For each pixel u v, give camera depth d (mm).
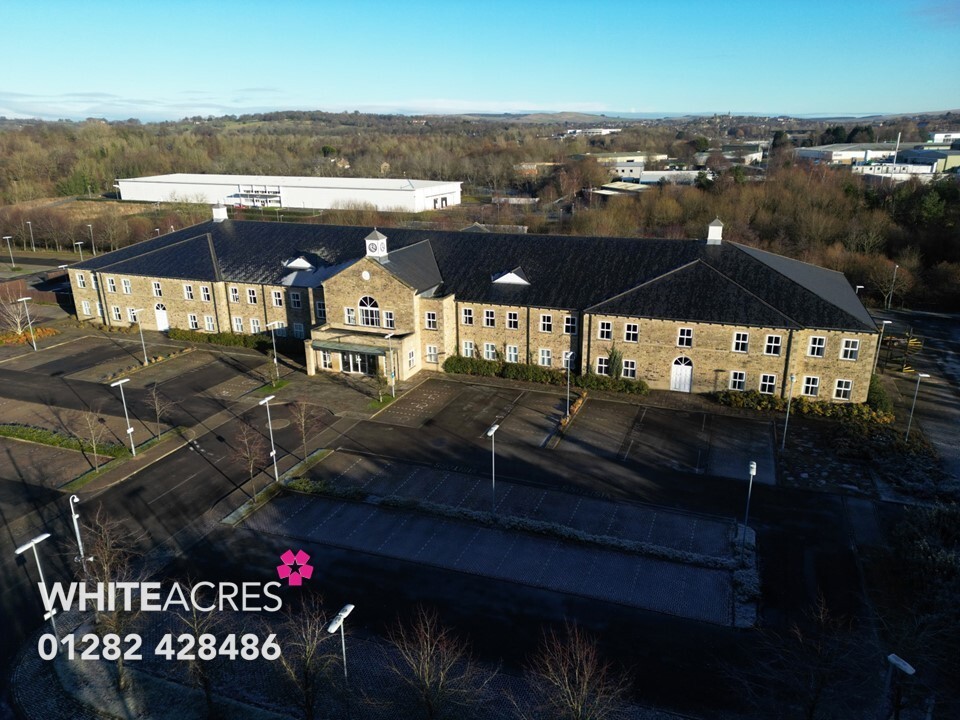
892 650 28406
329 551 38188
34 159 198500
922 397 58125
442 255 69312
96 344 74875
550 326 61188
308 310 70062
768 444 49500
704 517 40750
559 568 36281
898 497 42406
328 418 55188
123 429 53469
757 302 55344
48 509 42406
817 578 34906
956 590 30891
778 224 109938
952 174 141875
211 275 73125
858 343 52531
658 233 112562
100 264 80188
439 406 57156
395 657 30375
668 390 58906
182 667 30312
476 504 42656
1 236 133750
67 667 30406
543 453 48969
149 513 41938
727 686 28234
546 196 162250
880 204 112875
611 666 29359
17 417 55781
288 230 78125
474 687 28359
